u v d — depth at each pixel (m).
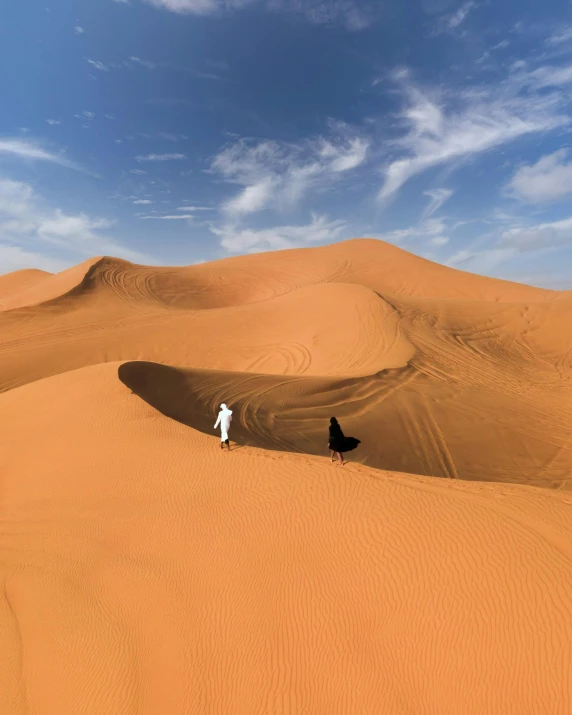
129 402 14.35
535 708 5.17
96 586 8.23
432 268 68.94
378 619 6.41
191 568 8.02
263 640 6.57
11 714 6.46
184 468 10.91
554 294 58.19
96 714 6.19
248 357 32.09
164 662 6.66
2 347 34.34
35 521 10.39
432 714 5.40
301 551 7.74
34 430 14.07
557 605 5.92
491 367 28.17
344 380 22.42
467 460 16.61
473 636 5.89
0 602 8.47
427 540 7.32
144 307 45.62
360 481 9.29
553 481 15.48
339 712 5.66
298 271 67.94
